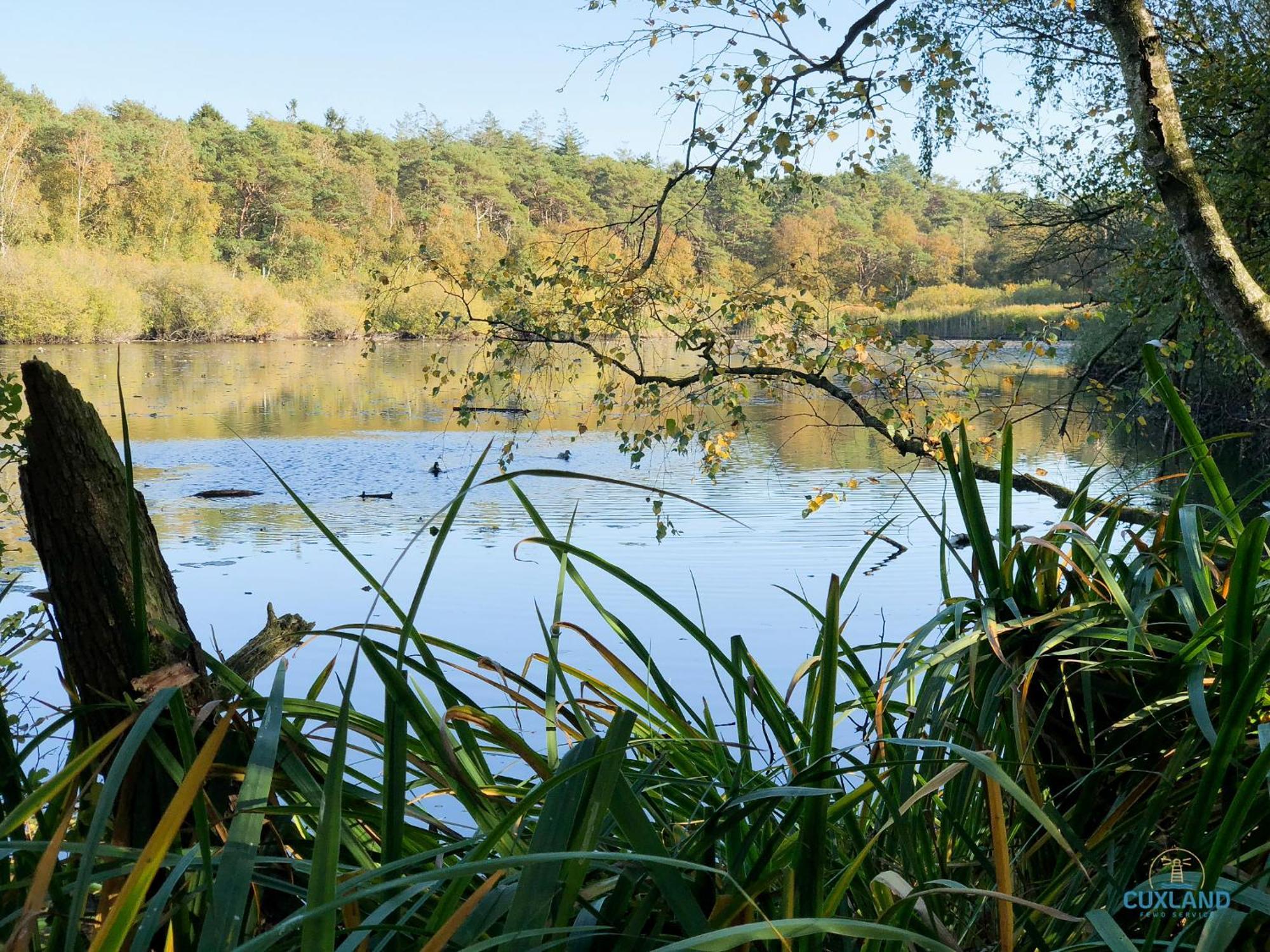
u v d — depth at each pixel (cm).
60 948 97
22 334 5072
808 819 90
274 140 8275
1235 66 672
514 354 589
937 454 534
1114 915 102
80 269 5491
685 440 584
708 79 562
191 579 960
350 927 90
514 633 750
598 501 1341
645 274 588
